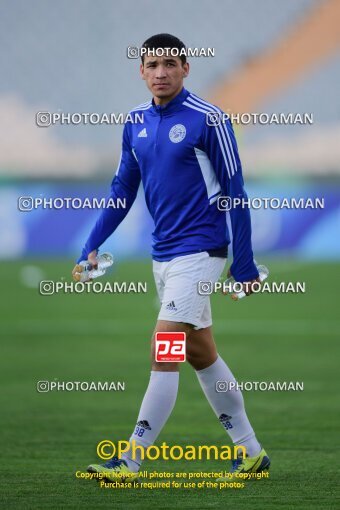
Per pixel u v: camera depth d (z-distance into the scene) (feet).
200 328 51.83
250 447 52.49
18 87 290.76
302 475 53.26
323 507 45.50
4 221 224.12
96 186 226.17
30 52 292.61
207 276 50.96
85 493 48.80
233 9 293.43
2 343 119.34
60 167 270.26
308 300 162.61
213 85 288.71
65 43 293.02
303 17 291.17
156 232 52.70
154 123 51.93
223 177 51.16
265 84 286.46
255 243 220.64
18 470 55.06
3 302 161.89
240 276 51.60
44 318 143.43
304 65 286.66
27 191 225.35
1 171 271.28
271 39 292.61
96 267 56.03
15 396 84.69
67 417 74.90
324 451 60.90
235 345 117.29
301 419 73.15
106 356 108.47
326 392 85.71
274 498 47.55
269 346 116.16
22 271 203.00
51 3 293.64
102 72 292.81
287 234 220.64
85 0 294.46
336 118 281.33
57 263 214.69
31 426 71.05
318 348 114.21
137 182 55.77
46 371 98.27
